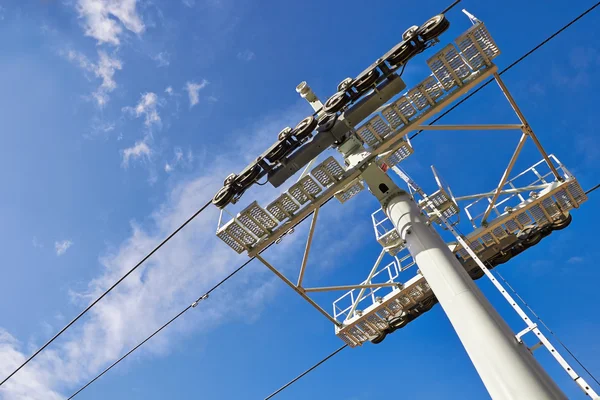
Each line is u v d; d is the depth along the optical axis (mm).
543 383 8656
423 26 10836
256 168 12305
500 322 9625
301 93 13836
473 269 15750
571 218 14703
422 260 11016
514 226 15117
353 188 14992
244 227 12555
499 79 11008
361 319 15969
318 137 11945
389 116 11570
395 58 11094
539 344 9430
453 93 11078
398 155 13609
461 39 10562
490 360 9062
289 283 13633
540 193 14383
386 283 15414
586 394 8367
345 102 11516
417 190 14422
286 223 12516
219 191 12586
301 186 12094
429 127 11727
